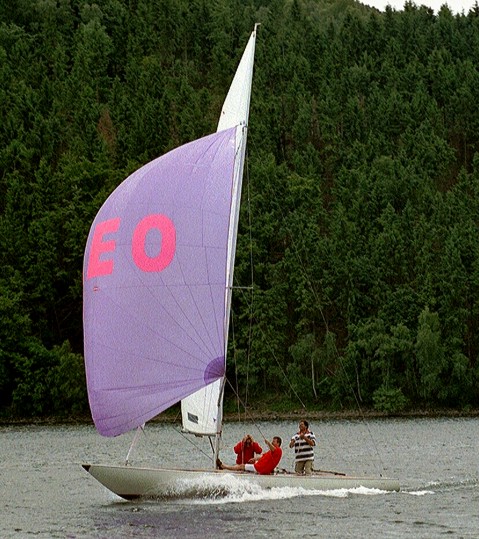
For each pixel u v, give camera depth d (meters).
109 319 59.41
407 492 67.12
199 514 56.53
